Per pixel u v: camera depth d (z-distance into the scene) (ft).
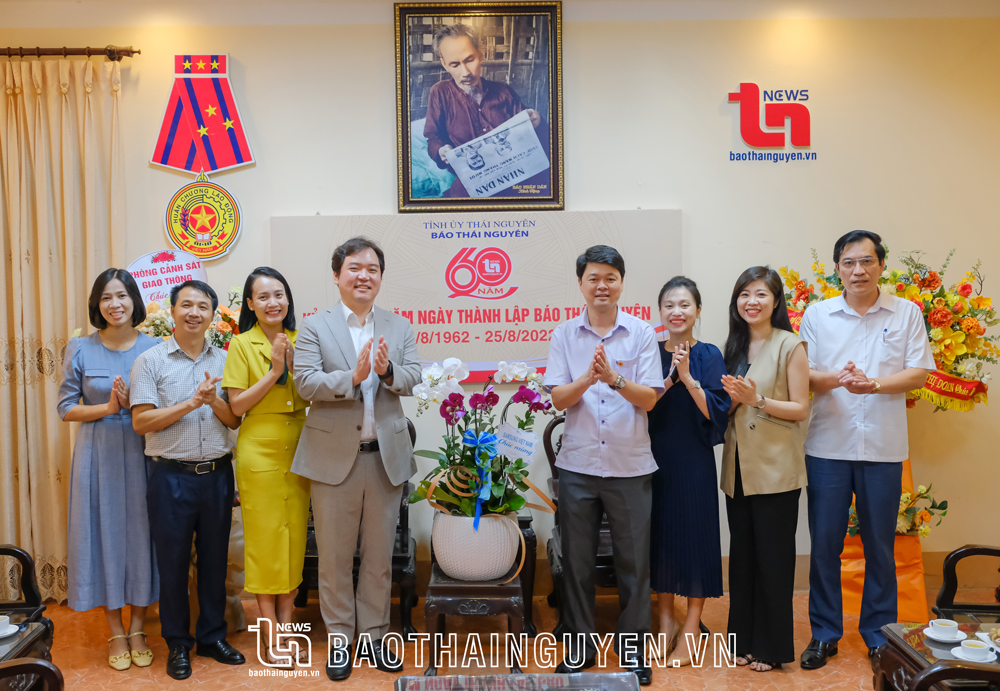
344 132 10.41
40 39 10.27
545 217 10.36
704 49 10.50
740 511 7.79
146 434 7.83
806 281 10.27
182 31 10.32
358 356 7.52
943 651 5.53
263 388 7.72
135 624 8.18
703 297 10.51
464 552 7.63
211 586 8.07
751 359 8.00
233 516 9.15
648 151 10.50
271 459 7.88
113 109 10.13
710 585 7.67
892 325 8.14
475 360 10.37
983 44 10.49
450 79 10.29
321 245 10.25
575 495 7.62
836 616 8.03
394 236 10.32
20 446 9.92
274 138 10.37
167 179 10.34
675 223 10.38
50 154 10.16
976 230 10.48
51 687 5.08
